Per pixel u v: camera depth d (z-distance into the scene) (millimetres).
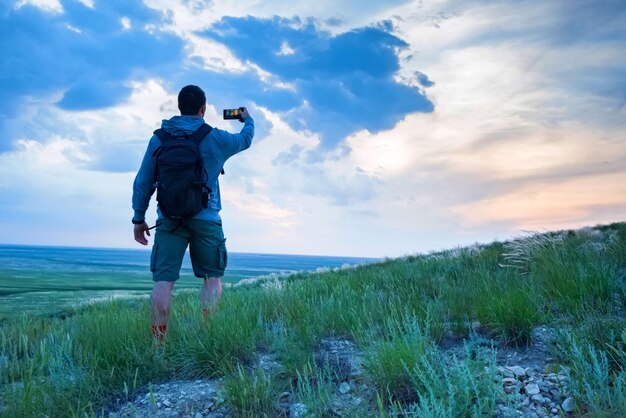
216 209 4887
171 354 4184
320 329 4695
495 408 2854
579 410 2703
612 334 3195
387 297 5902
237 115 5137
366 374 3389
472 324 4520
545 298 4902
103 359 4113
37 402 3346
